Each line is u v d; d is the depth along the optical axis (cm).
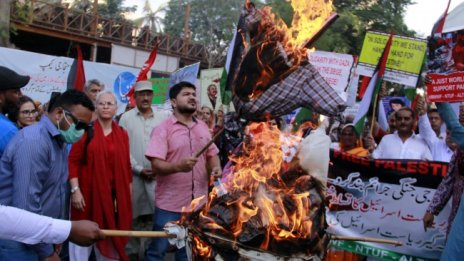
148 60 670
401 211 469
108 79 1057
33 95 966
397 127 544
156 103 949
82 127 336
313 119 445
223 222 255
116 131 465
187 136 445
